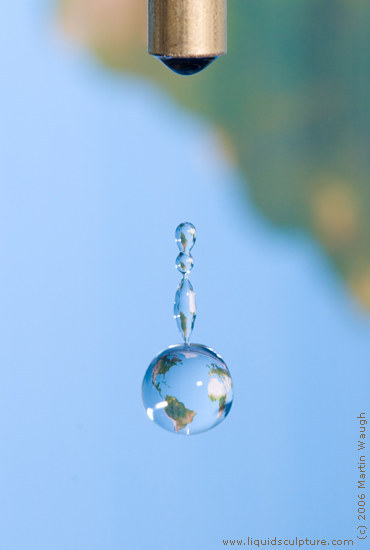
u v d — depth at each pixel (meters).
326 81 0.25
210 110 0.25
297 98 0.25
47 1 0.25
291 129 0.25
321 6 0.25
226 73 0.25
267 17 0.25
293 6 0.25
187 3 0.11
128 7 0.25
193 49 0.11
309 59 0.25
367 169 0.25
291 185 0.25
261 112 0.25
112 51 0.25
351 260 0.25
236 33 0.25
